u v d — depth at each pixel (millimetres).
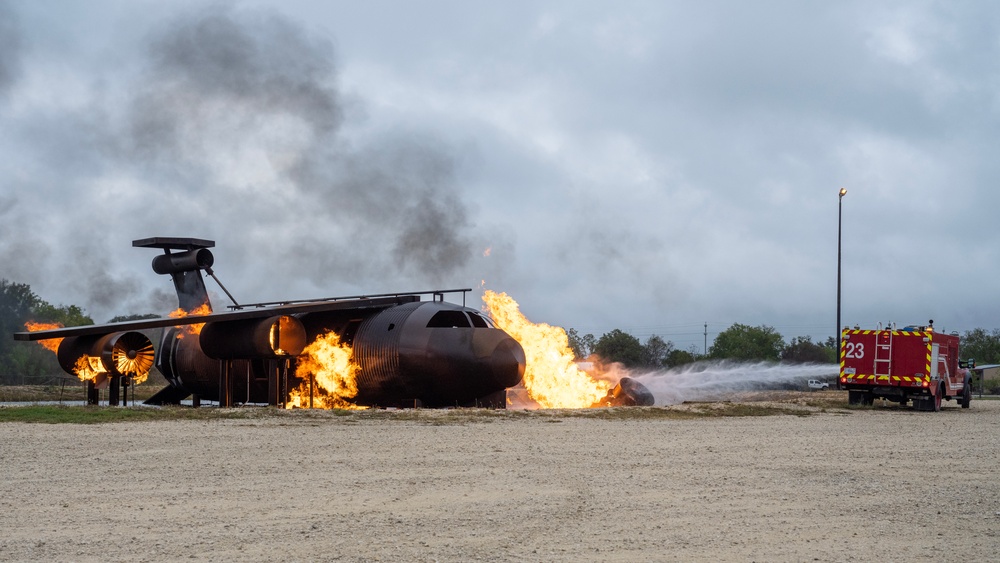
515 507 10828
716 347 85938
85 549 8539
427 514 10352
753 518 10258
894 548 8852
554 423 22984
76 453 15703
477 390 29422
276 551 8492
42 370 81938
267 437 18594
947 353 33188
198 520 9922
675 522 9992
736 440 19141
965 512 10773
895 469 14695
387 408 30812
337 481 12711
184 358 35906
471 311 31188
